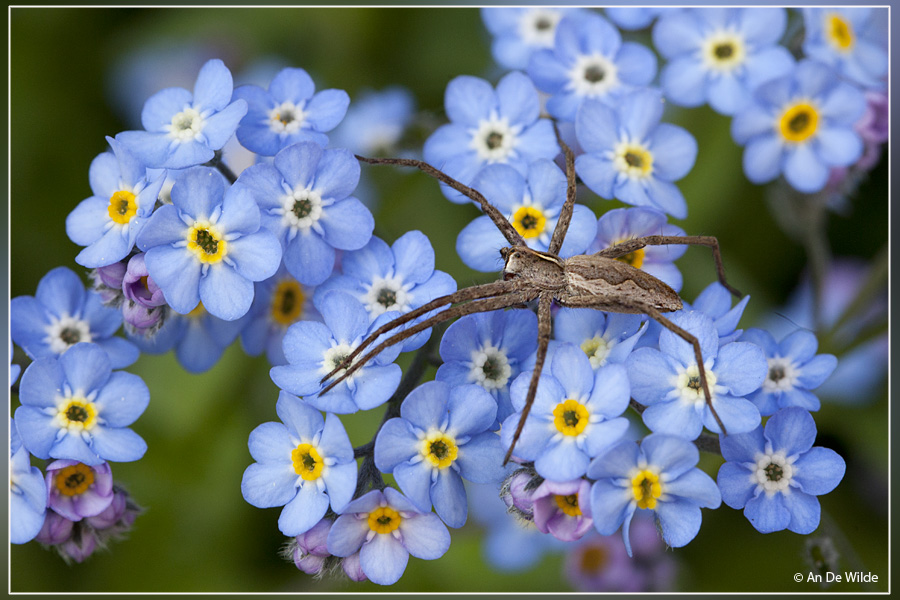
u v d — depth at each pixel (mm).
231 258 194
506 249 204
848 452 224
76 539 197
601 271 201
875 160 220
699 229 226
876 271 220
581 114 205
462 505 193
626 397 189
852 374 225
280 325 205
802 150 213
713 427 191
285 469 193
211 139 196
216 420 224
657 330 199
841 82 212
